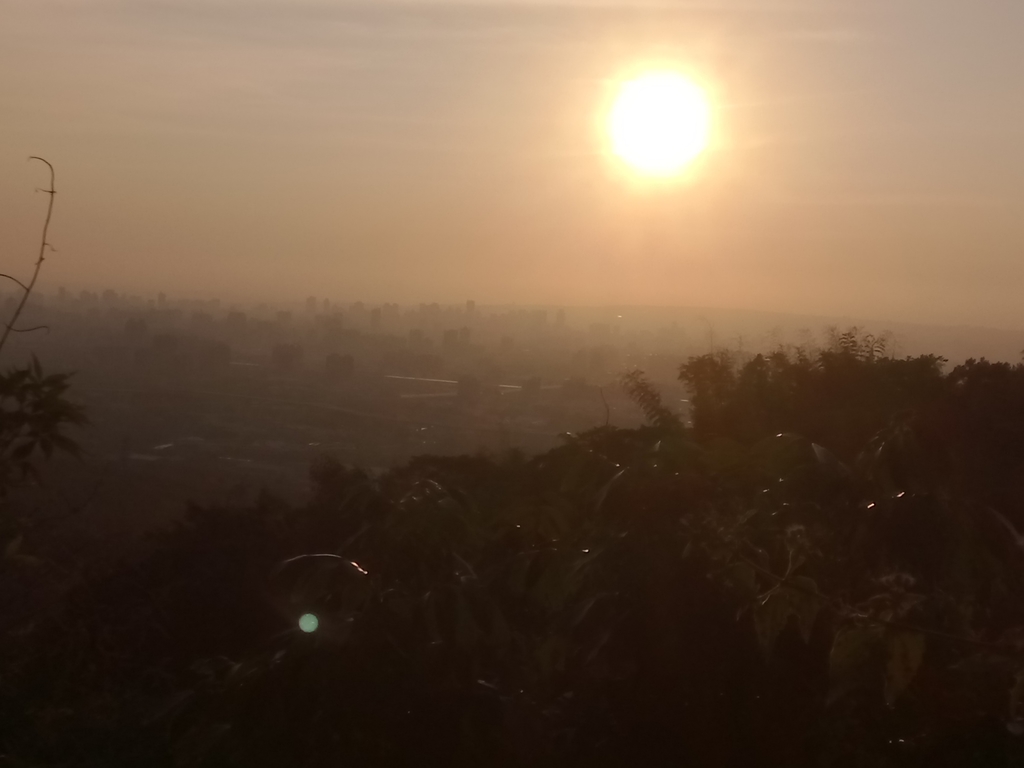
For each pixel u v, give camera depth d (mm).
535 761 2822
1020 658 2467
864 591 2695
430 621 2662
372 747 2516
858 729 2938
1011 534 2508
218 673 2996
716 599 3070
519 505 3328
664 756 2973
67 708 4730
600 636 3055
